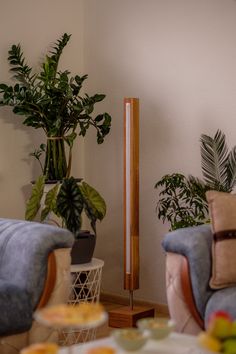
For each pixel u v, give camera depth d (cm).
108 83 499
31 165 482
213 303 314
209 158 425
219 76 439
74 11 507
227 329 225
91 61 508
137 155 427
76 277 419
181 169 459
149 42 474
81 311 216
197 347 244
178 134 460
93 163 509
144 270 481
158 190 471
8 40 468
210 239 337
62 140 452
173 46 461
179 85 459
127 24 486
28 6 479
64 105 443
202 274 325
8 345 321
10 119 469
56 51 495
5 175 468
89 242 422
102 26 500
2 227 361
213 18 441
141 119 480
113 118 496
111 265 502
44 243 333
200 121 449
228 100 436
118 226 496
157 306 473
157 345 246
